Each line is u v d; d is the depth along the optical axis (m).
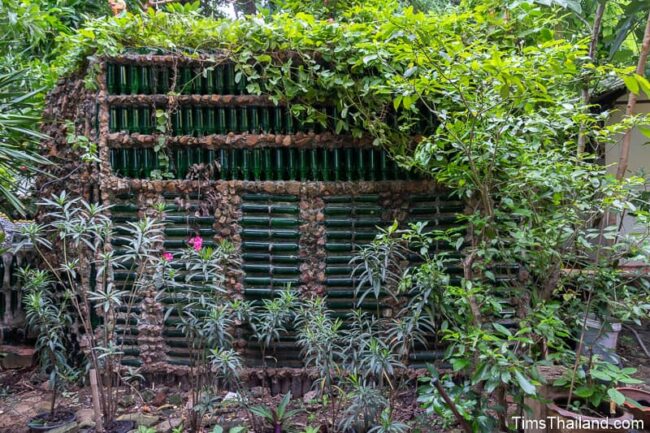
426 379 2.07
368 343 2.27
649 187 2.96
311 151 2.96
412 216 2.94
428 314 2.25
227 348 2.54
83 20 5.05
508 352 1.89
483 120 2.21
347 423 2.15
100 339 2.92
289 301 2.64
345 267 2.92
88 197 3.06
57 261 3.15
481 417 1.96
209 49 2.98
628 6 3.09
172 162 3.00
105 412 2.49
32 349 3.30
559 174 2.20
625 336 3.83
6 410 2.71
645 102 4.18
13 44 4.22
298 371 2.86
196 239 2.68
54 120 3.31
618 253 2.16
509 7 2.92
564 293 2.36
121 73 2.99
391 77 2.57
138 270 2.71
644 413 2.08
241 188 2.95
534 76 2.02
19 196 3.40
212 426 2.46
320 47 2.83
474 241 2.59
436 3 4.59
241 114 2.98
